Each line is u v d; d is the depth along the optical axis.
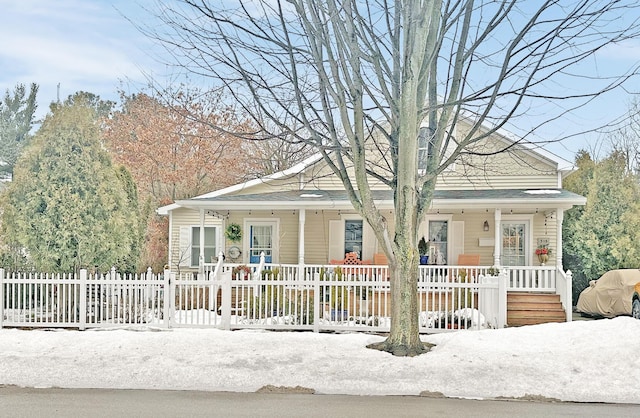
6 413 8.51
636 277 20.39
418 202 12.42
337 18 11.36
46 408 8.78
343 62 11.66
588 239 29.36
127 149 41.06
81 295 15.67
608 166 30.38
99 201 18.48
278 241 25.00
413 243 12.27
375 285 15.62
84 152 18.47
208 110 39.34
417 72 11.37
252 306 16.73
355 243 24.48
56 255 17.83
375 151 24.28
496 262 21.08
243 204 22.03
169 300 15.70
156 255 35.91
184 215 29.42
